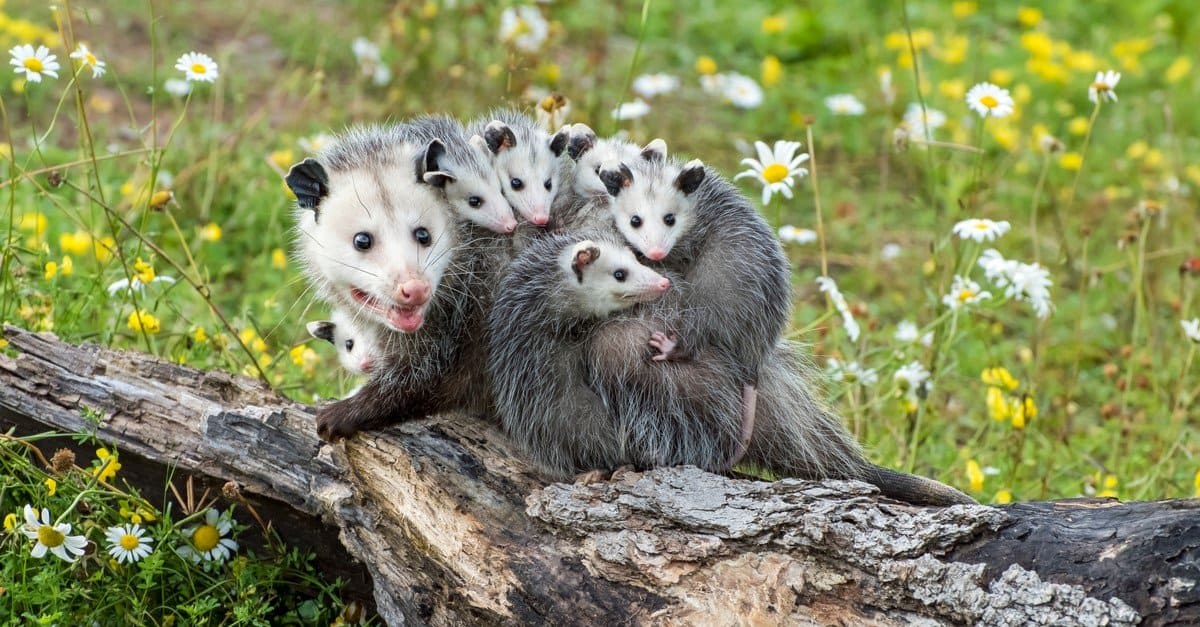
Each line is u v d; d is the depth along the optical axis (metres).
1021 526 3.72
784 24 13.41
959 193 8.56
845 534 3.81
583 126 5.32
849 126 11.45
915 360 6.82
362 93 10.55
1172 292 9.01
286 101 10.44
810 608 3.78
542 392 4.66
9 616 4.36
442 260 4.76
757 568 3.88
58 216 7.91
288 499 4.68
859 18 13.76
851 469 5.17
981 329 7.39
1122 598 3.46
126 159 9.07
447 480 4.52
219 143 8.87
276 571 4.67
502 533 4.32
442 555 4.32
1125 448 7.10
